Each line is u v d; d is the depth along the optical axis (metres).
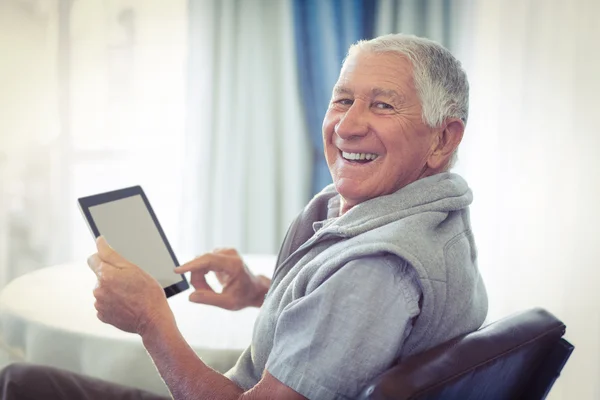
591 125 2.54
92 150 2.61
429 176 1.11
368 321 0.95
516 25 2.61
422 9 2.65
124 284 1.11
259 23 2.64
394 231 1.00
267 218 2.73
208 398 1.03
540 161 2.63
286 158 2.71
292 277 1.09
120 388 1.27
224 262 1.47
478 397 0.98
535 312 1.11
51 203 2.57
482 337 0.98
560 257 2.62
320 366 0.95
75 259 2.63
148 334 1.10
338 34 2.65
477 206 2.74
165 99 2.65
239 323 1.48
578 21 2.51
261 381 1.00
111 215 1.30
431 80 1.06
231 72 2.65
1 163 2.49
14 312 1.42
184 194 2.71
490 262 2.73
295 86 2.67
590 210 2.57
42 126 2.53
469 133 2.72
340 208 1.22
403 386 0.85
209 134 2.67
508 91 2.64
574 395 2.53
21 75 2.49
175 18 2.62
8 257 2.53
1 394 1.22
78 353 1.33
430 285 0.97
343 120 1.07
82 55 2.56
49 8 2.50
